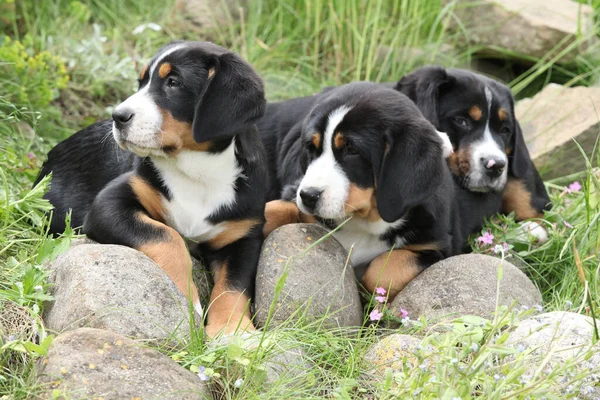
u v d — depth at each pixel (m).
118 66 9.12
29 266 5.32
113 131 5.62
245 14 10.87
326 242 5.70
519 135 7.65
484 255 5.87
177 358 4.67
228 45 10.60
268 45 10.56
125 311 4.77
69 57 9.26
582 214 7.27
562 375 4.58
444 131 7.34
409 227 6.06
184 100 5.68
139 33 10.12
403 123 5.78
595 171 7.73
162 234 5.52
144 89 5.71
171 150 5.67
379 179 5.74
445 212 6.20
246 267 5.79
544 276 6.68
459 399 4.05
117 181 5.91
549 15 10.68
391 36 10.64
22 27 9.74
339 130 5.79
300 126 7.03
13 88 8.13
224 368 4.71
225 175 5.87
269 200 6.98
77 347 4.38
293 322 5.29
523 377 4.49
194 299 5.41
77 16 9.82
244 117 5.64
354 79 10.27
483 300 5.49
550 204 7.78
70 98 8.91
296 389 4.71
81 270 4.93
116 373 4.29
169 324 4.88
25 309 4.88
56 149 6.95
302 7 10.83
